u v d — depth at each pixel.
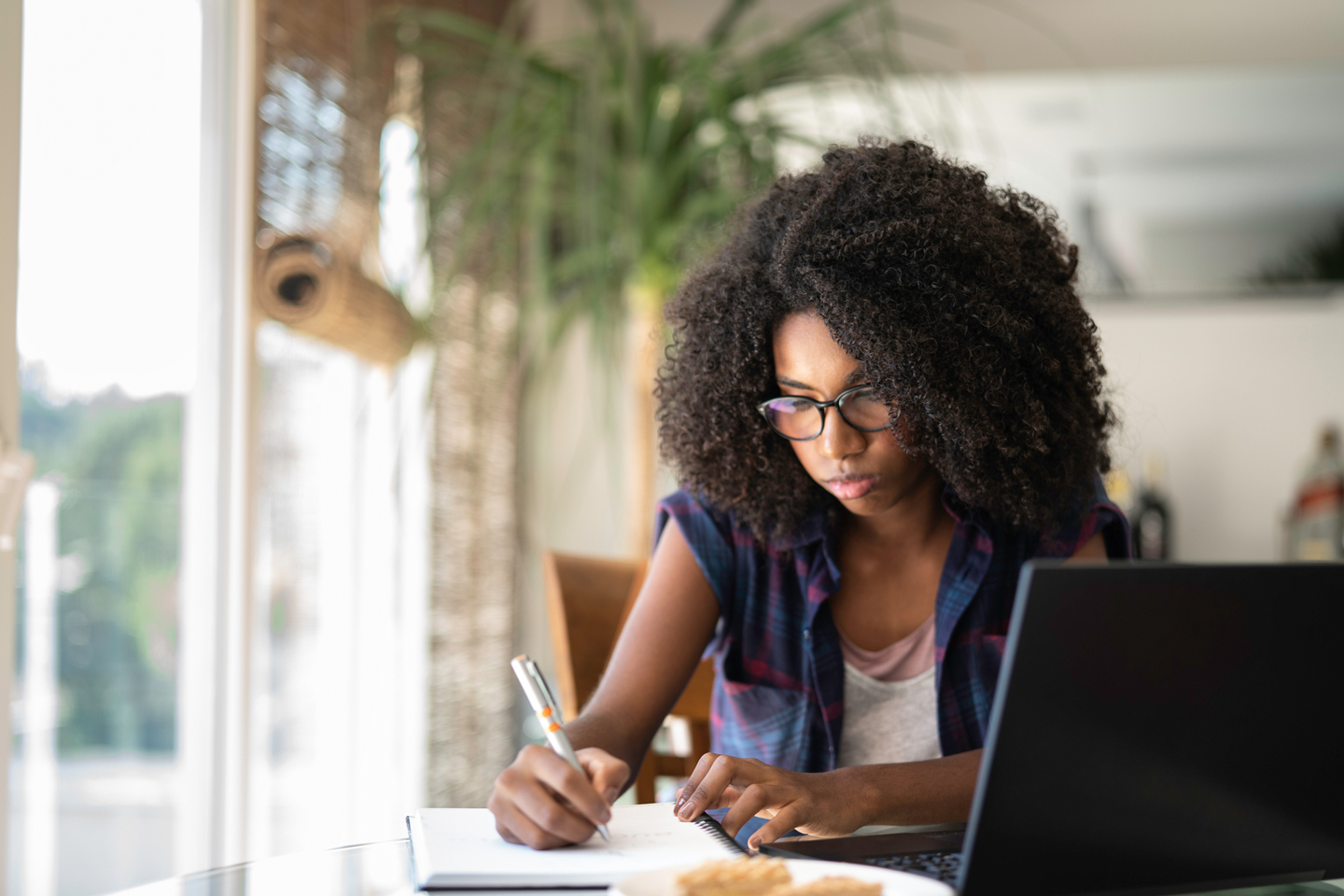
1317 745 0.67
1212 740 0.65
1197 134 2.88
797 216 1.03
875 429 0.96
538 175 2.06
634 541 2.24
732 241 1.13
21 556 1.41
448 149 2.34
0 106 1.23
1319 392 2.91
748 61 2.14
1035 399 1.00
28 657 1.43
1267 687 0.65
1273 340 2.94
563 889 0.66
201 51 1.71
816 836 0.84
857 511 1.02
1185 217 2.93
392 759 2.39
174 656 1.68
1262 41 2.72
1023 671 0.61
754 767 0.85
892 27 2.11
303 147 1.88
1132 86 2.77
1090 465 1.08
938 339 0.96
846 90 2.21
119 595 1.58
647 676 1.08
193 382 1.72
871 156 1.06
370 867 0.77
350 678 2.26
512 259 2.30
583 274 2.17
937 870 0.71
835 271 0.97
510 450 2.84
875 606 1.13
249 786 1.76
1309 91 2.76
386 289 1.93
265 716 1.95
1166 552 2.77
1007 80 2.75
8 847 1.40
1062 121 2.88
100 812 1.54
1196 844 0.66
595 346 2.10
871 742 1.11
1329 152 2.84
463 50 2.44
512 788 0.73
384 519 2.36
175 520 1.69
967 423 0.97
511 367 2.49
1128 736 0.63
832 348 0.96
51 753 1.46
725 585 1.15
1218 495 2.94
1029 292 1.02
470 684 2.59
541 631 2.96
